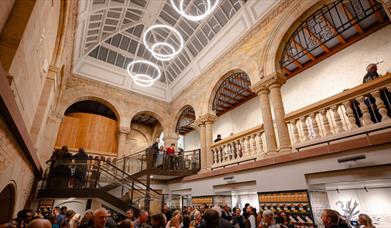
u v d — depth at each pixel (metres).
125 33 13.03
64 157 7.80
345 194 6.72
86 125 12.30
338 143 4.90
